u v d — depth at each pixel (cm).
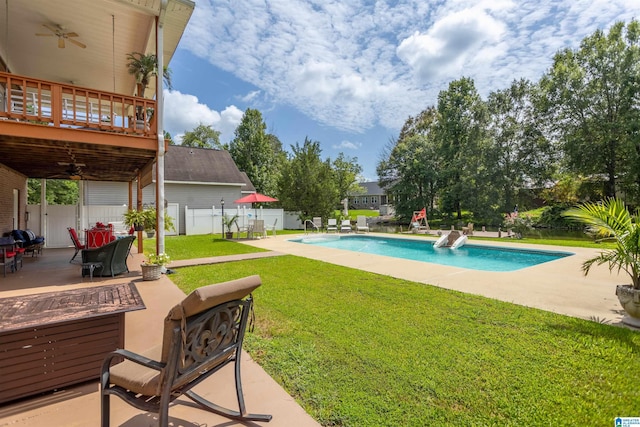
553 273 656
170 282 596
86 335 247
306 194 2164
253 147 3181
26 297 269
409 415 210
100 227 849
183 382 171
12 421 202
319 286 550
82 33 809
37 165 883
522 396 231
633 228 371
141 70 848
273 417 208
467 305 441
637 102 1777
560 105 2053
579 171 1980
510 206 2291
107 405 180
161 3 625
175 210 1742
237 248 1091
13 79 537
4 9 711
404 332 348
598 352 297
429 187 2839
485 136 2334
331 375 261
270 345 318
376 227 2564
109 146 643
